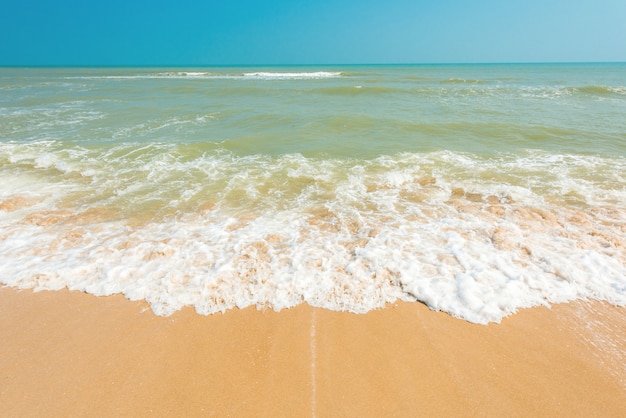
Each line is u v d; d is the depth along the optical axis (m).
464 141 10.02
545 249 4.61
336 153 8.91
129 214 5.75
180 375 3.05
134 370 3.10
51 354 3.24
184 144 9.31
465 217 5.56
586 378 3.03
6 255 4.58
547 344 3.35
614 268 4.25
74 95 21.19
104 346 3.33
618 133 10.62
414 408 2.79
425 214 5.70
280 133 10.71
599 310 3.72
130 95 21.11
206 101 18.12
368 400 2.85
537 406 2.81
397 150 9.11
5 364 3.14
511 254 4.54
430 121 12.31
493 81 32.94
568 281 4.08
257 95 20.62
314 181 7.15
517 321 3.60
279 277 4.13
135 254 4.57
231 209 5.96
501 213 5.64
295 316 3.67
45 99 19.17
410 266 4.29
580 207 5.86
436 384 2.99
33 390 2.91
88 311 3.73
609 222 5.32
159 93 22.14
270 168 7.89
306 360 3.20
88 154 8.70
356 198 6.37
